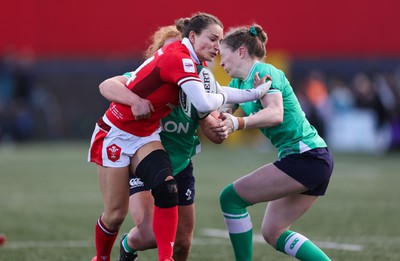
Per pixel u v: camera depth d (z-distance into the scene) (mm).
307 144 20531
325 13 92188
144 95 20141
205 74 20484
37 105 83875
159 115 20453
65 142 84625
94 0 89250
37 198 41281
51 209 37094
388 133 74562
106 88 20297
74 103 86875
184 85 19594
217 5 90438
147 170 19969
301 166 20328
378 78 80000
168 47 20344
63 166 59188
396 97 74938
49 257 25156
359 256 25422
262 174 20500
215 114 21812
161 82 20062
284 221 20703
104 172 20531
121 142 20281
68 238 28938
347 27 92438
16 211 36344
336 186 47781
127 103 19875
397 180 51469
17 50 88250
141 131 20297
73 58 87375
